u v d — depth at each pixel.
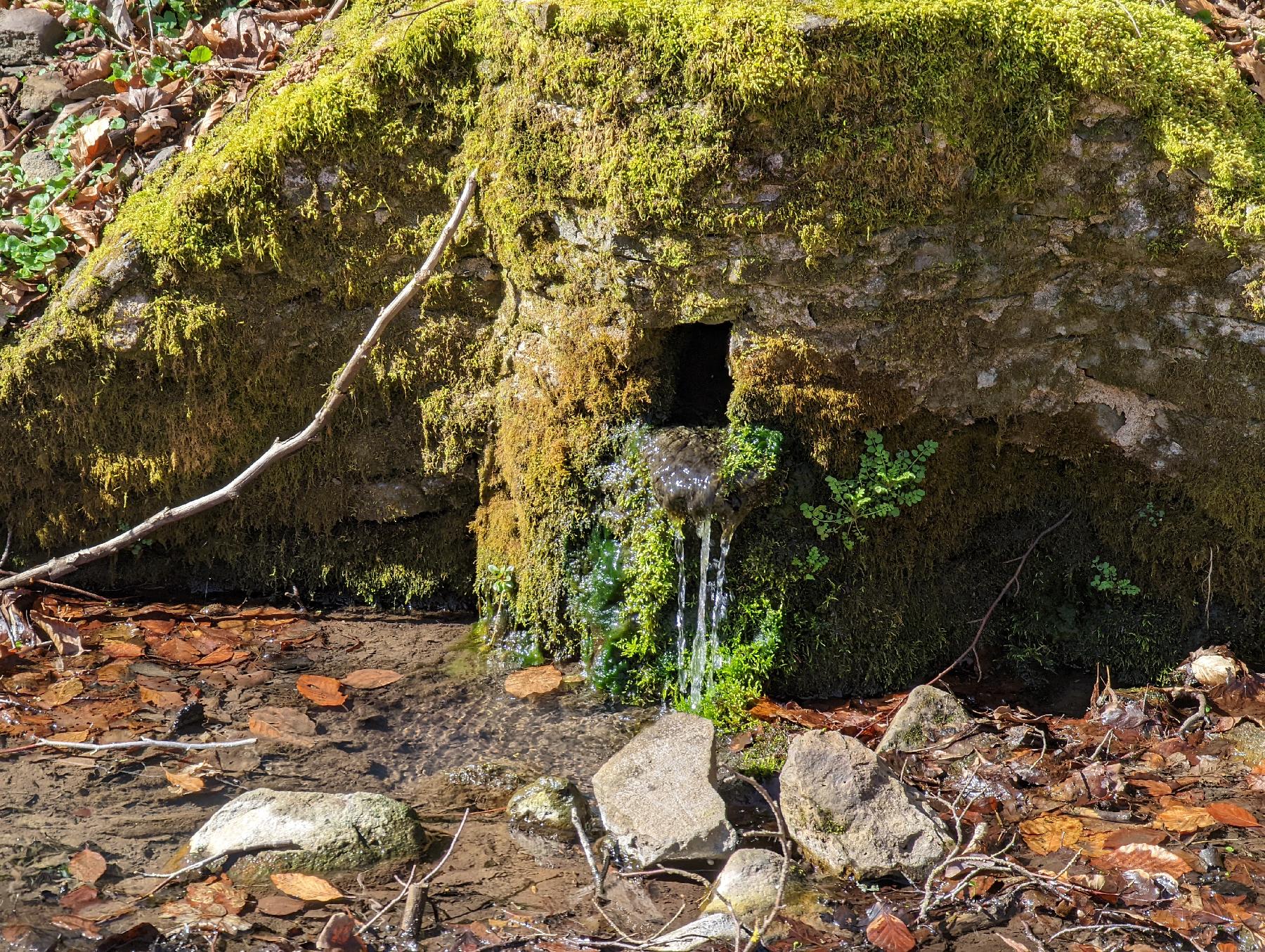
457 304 3.97
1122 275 3.49
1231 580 3.78
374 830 2.90
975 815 3.10
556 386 3.80
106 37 4.62
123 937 2.52
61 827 2.93
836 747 3.06
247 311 3.95
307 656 3.92
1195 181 3.31
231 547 4.26
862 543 3.77
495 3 3.65
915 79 3.21
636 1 3.30
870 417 3.63
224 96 4.19
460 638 4.09
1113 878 2.82
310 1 4.50
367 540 4.25
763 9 3.20
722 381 3.88
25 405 3.98
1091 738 3.47
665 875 2.91
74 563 3.73
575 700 3.74
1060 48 3.22
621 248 3.47
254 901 2.69
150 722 3.43
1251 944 2.59
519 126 3.60
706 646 3.74
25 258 4.02
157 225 3.84
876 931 2.64
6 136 4.42
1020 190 3.33
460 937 2.60
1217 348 3.53
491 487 4.09
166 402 4.03
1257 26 3.67
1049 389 3.66
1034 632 3.93
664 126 3.29
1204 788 3.21
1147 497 3.80
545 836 3.04
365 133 3.78
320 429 4.09
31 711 3.44
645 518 3.71
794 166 3.27
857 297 3.44
